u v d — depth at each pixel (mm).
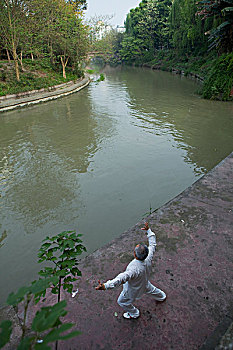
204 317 2893
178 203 5199
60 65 32750
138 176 9023
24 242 5957
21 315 2980
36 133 14164
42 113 18797
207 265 3604
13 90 21094
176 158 10508
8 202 7625
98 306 3061
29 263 5352
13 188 8438
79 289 3301
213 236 4188
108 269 3613
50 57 29703
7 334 1368
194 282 3338
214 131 13766
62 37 27203
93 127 15016
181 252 3863
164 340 2664
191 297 3135
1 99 19938
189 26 39188
